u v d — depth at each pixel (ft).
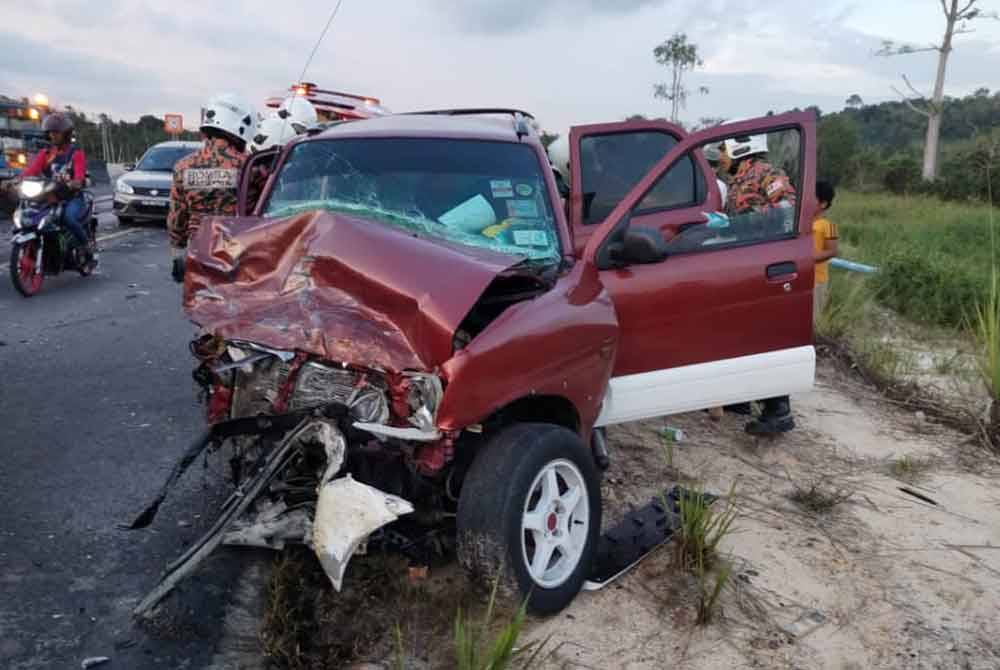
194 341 12.01
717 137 15.23
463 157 14.92
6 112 57.67
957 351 26.61
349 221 11.77
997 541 14.80
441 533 12.14
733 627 11.59
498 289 12.82
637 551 12.95
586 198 16.80
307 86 31.19
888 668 10.98
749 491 16.33
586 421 12.94
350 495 9.76
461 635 9.39
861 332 28.63
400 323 10.78
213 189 17.98
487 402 10.60
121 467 15.44
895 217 71.00
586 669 10.49
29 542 12.64
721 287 15.21
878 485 17.12
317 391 10.94
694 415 20.47
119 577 11.87
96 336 24.58
